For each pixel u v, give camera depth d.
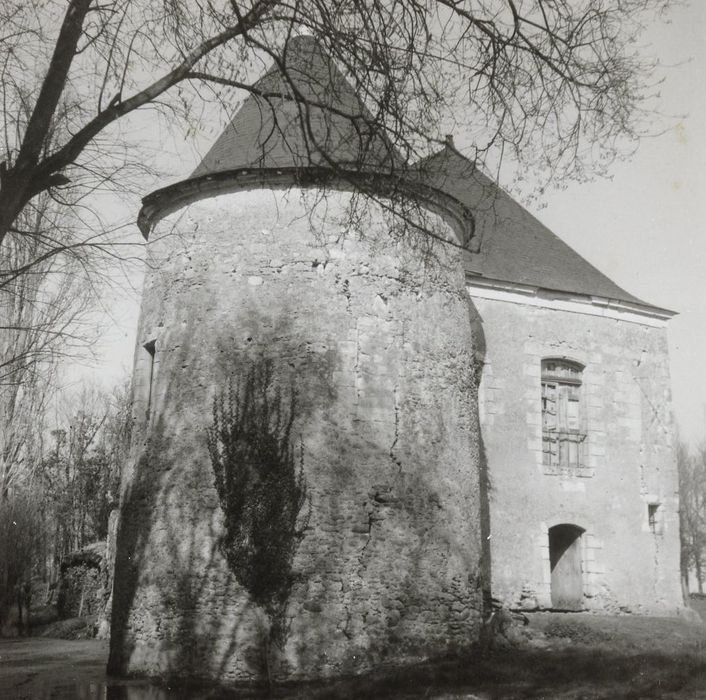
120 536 13.02
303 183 7.86
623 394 19.12
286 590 11.41
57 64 6.44
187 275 13.10
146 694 10.67
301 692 10.24
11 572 23.75
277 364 12.29
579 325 18.88
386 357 12.70
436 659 11.81
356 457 12.14
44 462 30.22
